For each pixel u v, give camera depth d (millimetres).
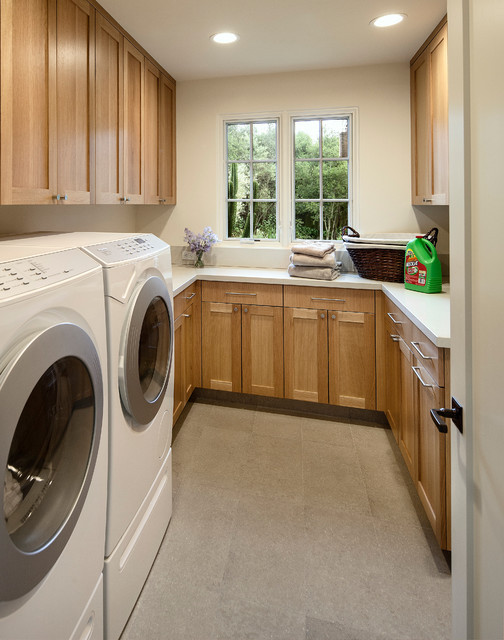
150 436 1498
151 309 1502
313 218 3209
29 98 1538
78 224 2555
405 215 2984
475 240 664
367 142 2990
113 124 2230
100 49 2068
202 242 3121
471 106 661
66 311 943
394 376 2344
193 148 3246
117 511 1230
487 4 584
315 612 1372
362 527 1771
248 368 2902
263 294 2814
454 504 807
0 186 1399
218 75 3090
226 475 2139
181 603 1399
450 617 1352
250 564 1569
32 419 851
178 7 2094
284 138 3123
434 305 1944
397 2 2086
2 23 1374
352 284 2625
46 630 881
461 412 748
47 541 865
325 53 2719
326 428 2662
